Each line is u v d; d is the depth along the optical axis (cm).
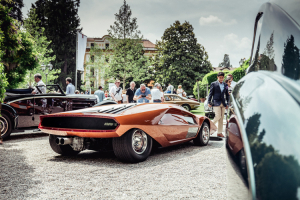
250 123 100
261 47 135
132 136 390
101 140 415
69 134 400
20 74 855
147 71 3797
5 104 609
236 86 161
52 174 335
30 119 650
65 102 716
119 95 1031
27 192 266
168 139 451
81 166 379
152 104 455
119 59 3519
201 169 360
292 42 99
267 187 76
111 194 261
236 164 109
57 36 4291
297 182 69
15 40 754
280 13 117
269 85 103
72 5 4428
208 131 580
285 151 75
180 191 269
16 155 455
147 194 261
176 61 4009
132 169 361
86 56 5400
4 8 706
